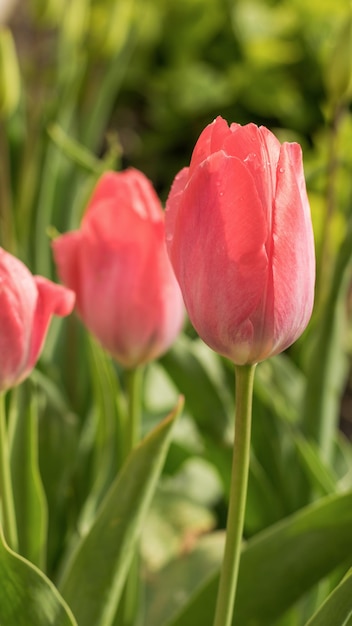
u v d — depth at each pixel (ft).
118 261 1.97
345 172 3.93
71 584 1.89
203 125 6.24
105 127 6.49
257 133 1.58
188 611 2.06
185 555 2.54
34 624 1.77
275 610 2.03
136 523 1.88
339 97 2.40
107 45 3.65
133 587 2.18
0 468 1.85
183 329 3.10
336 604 1.71
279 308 1.61
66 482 2.37
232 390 2.73
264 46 5.86
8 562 1.73
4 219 3.07
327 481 2.32
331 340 2.43
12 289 1.74
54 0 3.60
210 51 6.41
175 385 2.48
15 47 5.02
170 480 3.08
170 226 1.67
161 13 6.22
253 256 1.59
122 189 2.01
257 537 2.06
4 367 1.77
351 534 2.00
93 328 2.02
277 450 2.53
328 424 2.53
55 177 3.41
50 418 2.37
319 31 5.92
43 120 3.31
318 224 3.94
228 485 2.56
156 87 6.21
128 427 2.07
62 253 2.00
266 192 1.59
